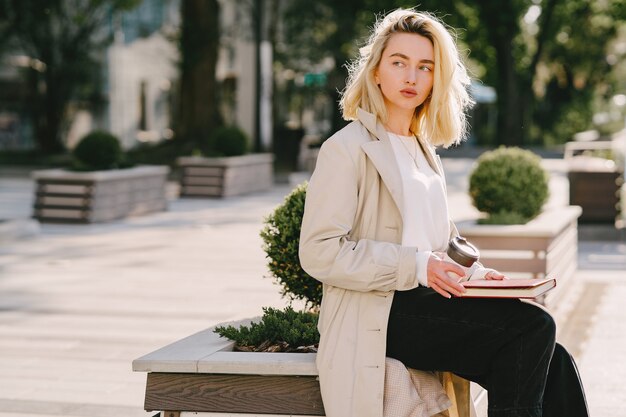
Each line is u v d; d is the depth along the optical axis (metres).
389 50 3.42
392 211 3.35
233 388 3.42
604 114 52.50
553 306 7.77
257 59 23.31
